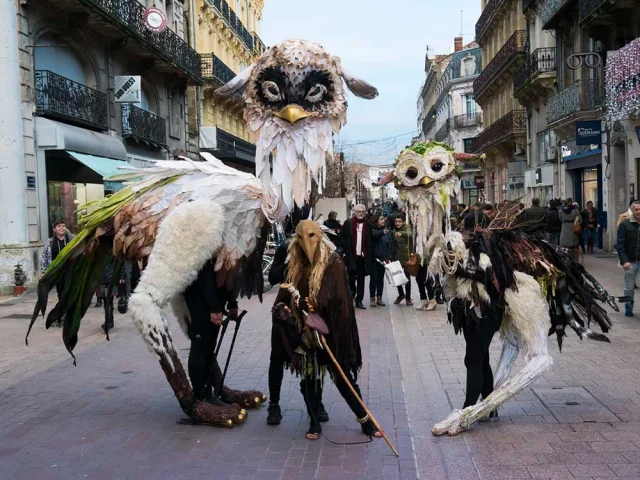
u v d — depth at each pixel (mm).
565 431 4805
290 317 4715
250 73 4703
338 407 5633
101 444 4824
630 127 17594
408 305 11688
